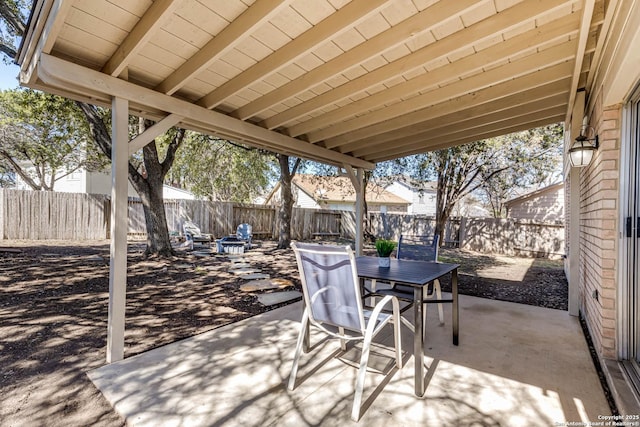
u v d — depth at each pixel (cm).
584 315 351
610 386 208
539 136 914
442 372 236
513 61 278
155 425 174
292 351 268
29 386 214
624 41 172
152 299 434
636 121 227
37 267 595
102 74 246
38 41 227
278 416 183
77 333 306
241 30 208
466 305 415
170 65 264
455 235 1182
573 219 373
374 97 341
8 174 1432
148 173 739
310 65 277
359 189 596
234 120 363
